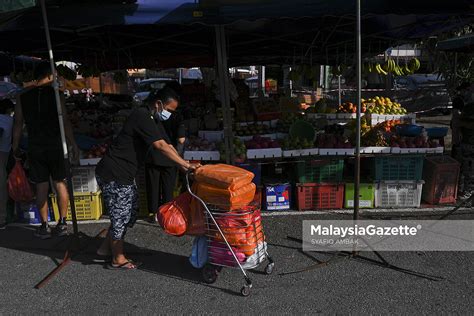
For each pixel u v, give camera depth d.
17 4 3.91
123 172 4.13
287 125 6.92
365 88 19.86
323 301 3.79
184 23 4.72
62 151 5.11
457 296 3.85
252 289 4.02
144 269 4.48
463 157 6.68
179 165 4.06
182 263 4.62
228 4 4.68
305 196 6.25
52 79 4.75
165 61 11.23
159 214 4.11
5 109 5.78
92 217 6.01
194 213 4.07
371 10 4.75
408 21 7.10
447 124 15.92
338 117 8.07
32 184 5.81
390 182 6.29
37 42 8.25
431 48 9.45
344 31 7.58
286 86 14.91
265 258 4.27
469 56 10.23
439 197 6.46
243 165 6.00
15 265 4.62
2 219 5.76
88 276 4.33
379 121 8.03
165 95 4.29
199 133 6.50
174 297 3.90
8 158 5.74
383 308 3.66
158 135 4.01
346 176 6.62
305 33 8.05
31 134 5.03
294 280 4.18
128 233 5.52
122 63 10.90
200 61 11.42
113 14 4.64
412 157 6.23
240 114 7.04
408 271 4.33
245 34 7.68
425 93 19.11
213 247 4.02
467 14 5.09
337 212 6.18
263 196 6.27
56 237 5.37
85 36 7.80
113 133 7.36
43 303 3.83
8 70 10.91
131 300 3.86
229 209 3.82
